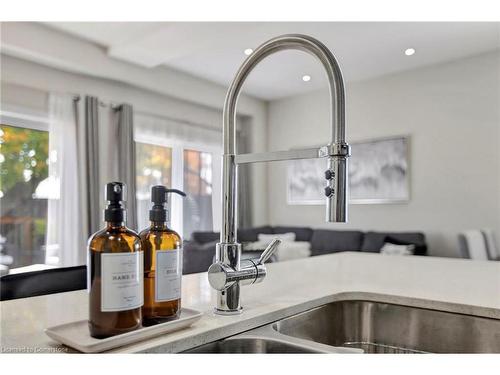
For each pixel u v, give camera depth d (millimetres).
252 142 5941
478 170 4172
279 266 1629
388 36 3672
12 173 3656
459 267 1584
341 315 1100
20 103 3684
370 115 4988
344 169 788
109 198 663
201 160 5359
